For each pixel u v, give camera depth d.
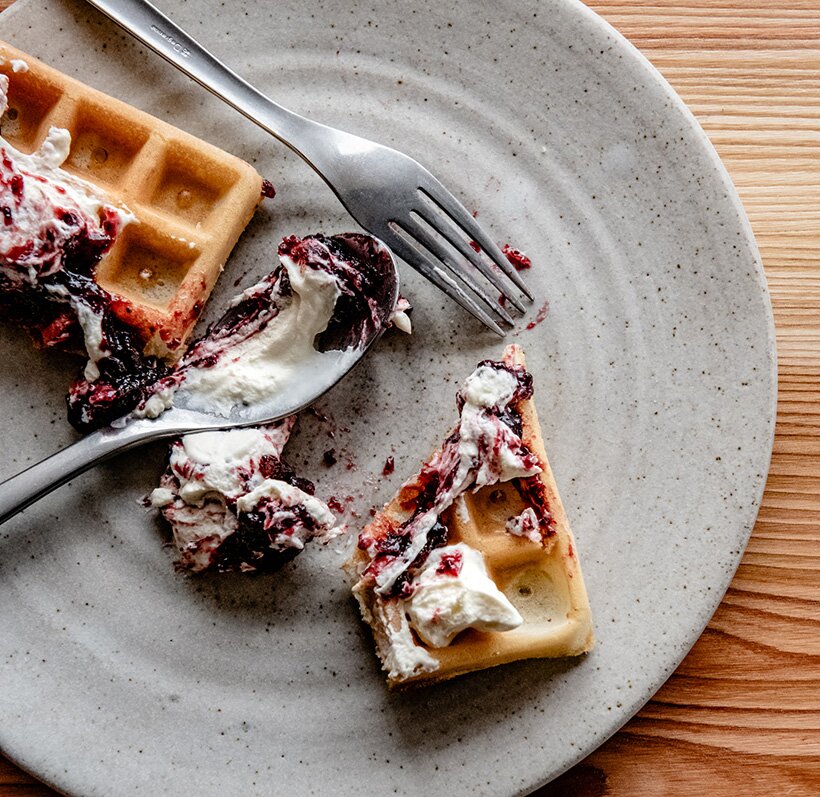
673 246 0.39
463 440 0.37
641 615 0.38
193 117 0.40
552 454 0.39
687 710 0.39
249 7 0.40
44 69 0.38
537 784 0.37
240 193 0.38
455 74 0.40
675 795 0.39
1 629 0.38
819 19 0.41
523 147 0.40
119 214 0.37
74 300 0.37
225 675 0.38
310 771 0.37
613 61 0.39
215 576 0.38
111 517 0.38
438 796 0.37
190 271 0.38
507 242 0.40
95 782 0.37
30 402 0.38
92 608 0.38
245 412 0.38
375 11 0.40
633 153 0.40
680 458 0.39
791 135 0.41
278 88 0.40
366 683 0.38
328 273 0.38
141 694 0.38
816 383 0.40
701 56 0.41
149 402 0.38
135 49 0.39
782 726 0.39
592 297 0.40
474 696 0.38
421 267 0.39
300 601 0.38
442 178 0.40
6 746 0.37
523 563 0.38
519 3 0.39
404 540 0.37
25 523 0.38
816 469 0.40
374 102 0.40
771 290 0.41
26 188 0.37
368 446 0.39
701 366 0.39
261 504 0.37
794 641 0.39
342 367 0.38
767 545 0.40
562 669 0.38
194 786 0.37
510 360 0.38
